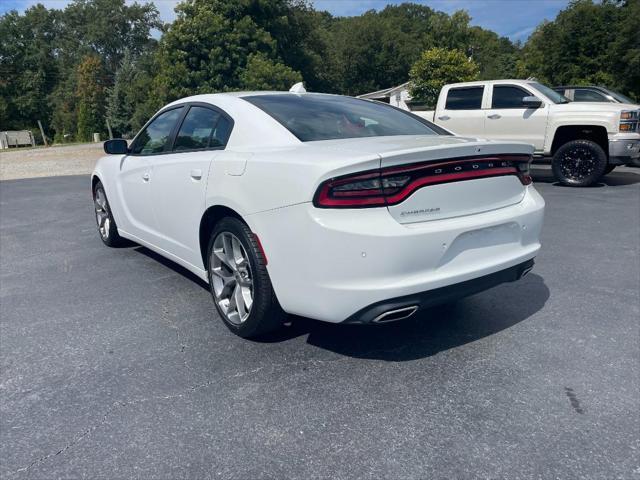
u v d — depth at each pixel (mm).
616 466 1906
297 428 2170
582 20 28672
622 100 11195
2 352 2947
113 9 66688
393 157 2258
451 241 2416
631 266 4375
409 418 2225
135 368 2717
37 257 5121
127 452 2037
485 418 2213
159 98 31328
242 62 31500
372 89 63219
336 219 2277
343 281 2309
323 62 49344
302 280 2443
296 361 2758
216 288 3189
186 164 3314
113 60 68062
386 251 2242
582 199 7688
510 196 2803
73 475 1910
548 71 30781
